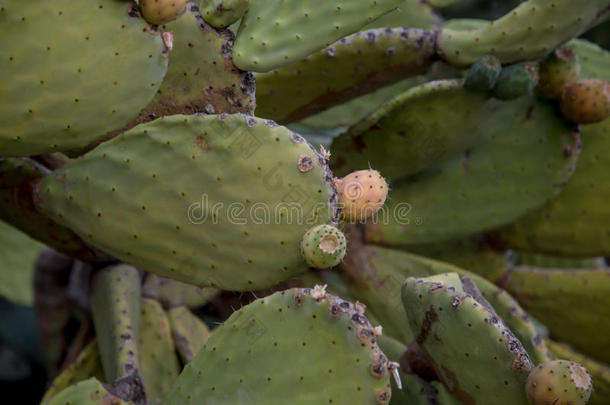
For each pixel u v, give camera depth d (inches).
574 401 96.5
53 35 98.2
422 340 102.5
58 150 100.7
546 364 97.2
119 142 100.8
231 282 101.8
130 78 99.6
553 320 120.6
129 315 111.7
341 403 97.2
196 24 101.4
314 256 98.1
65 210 103.0
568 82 113.8
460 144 114.2
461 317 99.2
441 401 111.0
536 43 111.0
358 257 116.3
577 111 113.9
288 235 99.7
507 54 111.3
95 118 99.9
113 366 109.9
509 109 115.5
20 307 151.4
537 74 111.4
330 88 113.0
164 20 99.2
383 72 112.7
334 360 97.1
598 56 124.0
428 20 125.0
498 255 121.0
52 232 110.2
